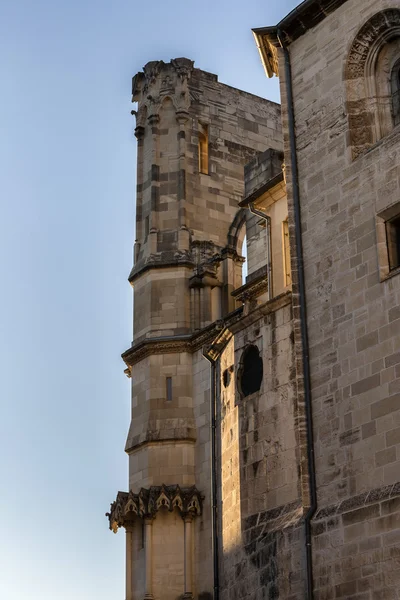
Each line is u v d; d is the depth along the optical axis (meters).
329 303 39.75
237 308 58.22
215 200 62.81
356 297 38.84
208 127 64.50
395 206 38.44
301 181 42.38
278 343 43.53
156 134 62.62
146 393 56.75
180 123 62.62
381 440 36.59
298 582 38.28
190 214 61.47
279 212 47.53
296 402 41.88
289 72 44.16
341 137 41.25
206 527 53.16
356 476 37.09
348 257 39.53
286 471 41.53
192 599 52.34
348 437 37.72
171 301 58.62
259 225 56.31
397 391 36.47
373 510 35.81
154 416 56.00
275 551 39.75
